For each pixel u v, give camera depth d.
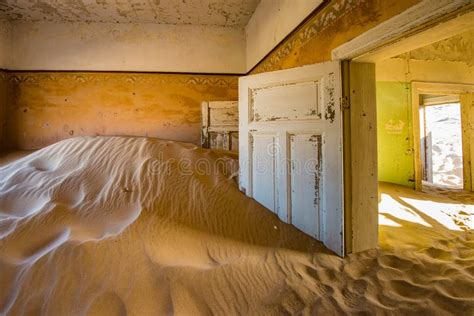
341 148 2.06
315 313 1.44
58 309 1.43
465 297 1.48
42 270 1.63
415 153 4.40
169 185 2.75
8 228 2.02
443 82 4.67
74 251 1.75
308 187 2.32
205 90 5.49
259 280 1.73
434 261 1.95
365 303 1.50
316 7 2.60
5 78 5.00
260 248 2.18
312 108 2.28
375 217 2.17
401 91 4.52
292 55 3.23
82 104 5.16
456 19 1.39
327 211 2.17
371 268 1.87
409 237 2.43
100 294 1.51
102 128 5.20
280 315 1.44
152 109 5.33
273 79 2.54
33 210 2.34
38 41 5.07
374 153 2.16
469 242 2.33
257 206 2.67
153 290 1.55
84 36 5.16
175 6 4.71
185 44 5.43
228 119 4.96
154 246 1.97
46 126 5.10
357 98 2.12
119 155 3.23
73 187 2.67
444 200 3.79
